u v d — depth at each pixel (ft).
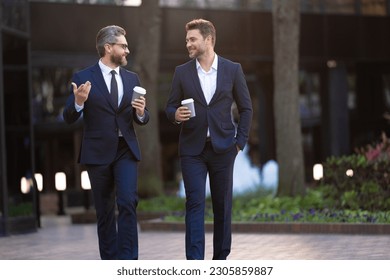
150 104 83.35
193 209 30.89
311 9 104.73
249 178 82.28
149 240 50.47
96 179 31.22
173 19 97.86
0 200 59.93
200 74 31.30
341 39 105.70
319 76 111.24
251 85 126.62
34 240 55.52
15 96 63.31
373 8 107.45
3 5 61.87
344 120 108.58
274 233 53.06
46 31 92.02
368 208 58.44
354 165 60.08
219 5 99.81
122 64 31.50
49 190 143.95
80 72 31.42
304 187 70.44
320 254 39.22
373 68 112.57
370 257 37.11
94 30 93.66
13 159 62.28
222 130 30.99
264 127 113.60
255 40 101.04
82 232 63.10
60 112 120.16
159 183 83.25
